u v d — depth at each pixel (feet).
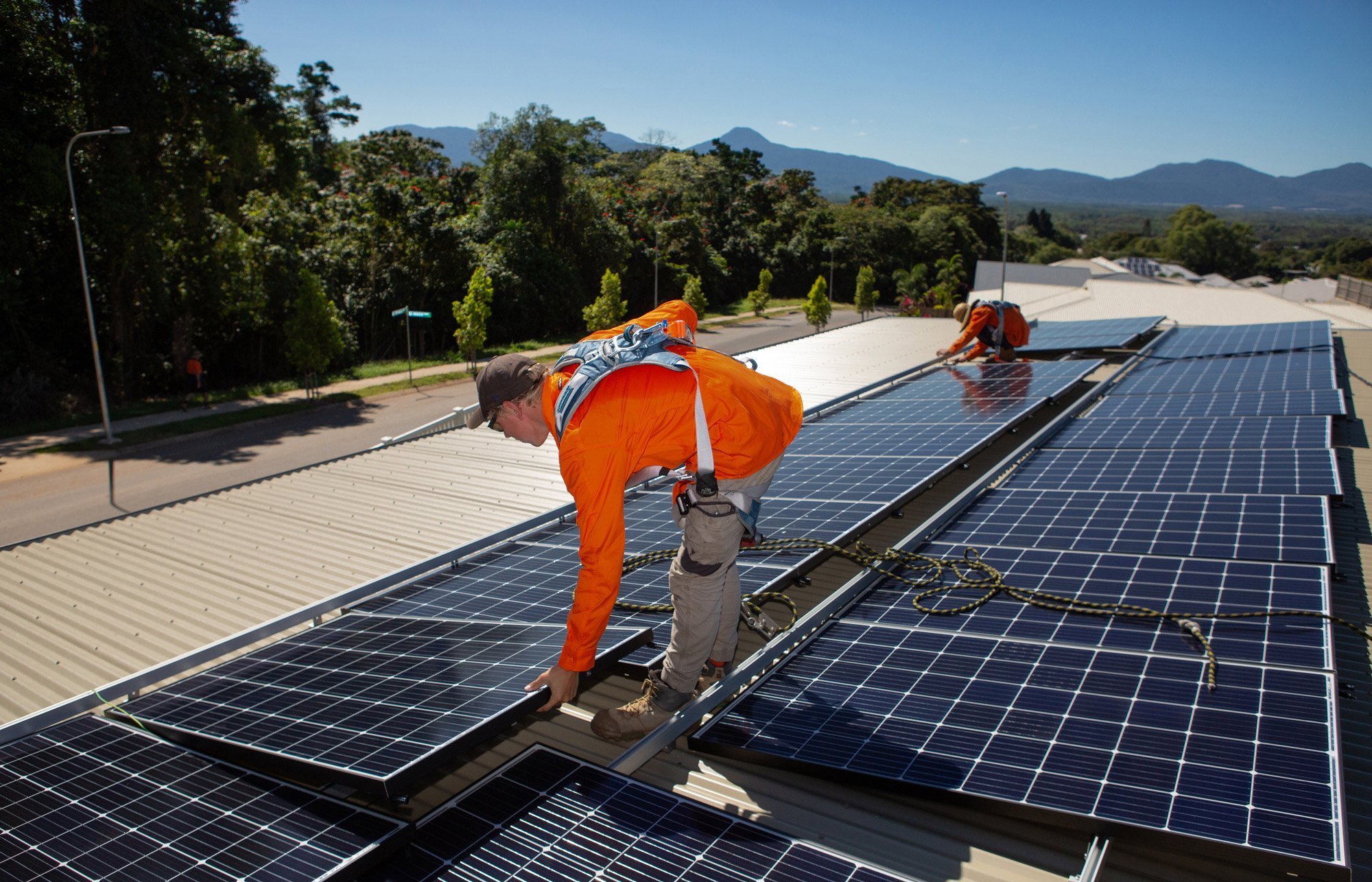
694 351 10.22
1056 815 8.65
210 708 11.73
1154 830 8.18
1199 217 613.52
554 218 178.60
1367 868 9.70
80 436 82.43
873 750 10.16
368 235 139.23
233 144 95.96
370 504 32.09
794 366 57.00
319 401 99.66
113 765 10.69
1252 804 8.32
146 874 8.23
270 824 8.95
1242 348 49.32
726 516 10.23
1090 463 24.07
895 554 16.72
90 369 101.14
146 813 9.41
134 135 90.74
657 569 16.49
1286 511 17.42
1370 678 14.06
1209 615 12.66
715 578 10.65
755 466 10.12
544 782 9.99
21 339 93.66
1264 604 12.84
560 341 158.71
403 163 189.16
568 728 14.17
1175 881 9.49
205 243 101.91
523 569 17.94
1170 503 18.74
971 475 28.84
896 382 47.65
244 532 29.37
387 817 8.92
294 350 97.81
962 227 336.29
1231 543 16.01
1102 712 10.37
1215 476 20.88
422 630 14.11
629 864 8.32
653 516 20.71
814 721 11.11
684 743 12.78
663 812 9.22
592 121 307.78
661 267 203.21
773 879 7.95
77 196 87.35
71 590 24.95
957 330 74.13
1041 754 9.63
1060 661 11.88
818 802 11.12
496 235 168.96
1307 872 7.55
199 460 75.66
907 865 9.87
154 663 20.52
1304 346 45.57
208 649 16.08
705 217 266.16
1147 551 15.99
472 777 12.91
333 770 8.80
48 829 9.23
